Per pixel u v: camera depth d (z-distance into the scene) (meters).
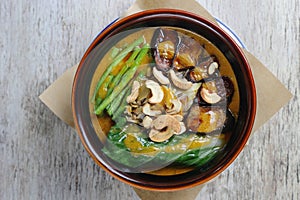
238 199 0.67
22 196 0.67
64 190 0.67
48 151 0.67
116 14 0.67
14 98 0.67
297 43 0.67
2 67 0.67
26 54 0.67
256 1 0.67
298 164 0.67
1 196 0.67
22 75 0.67
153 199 0.61
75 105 0.54
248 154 0.67
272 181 0.67
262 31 0.67
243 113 0.54
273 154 0.67
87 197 0.67
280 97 0.60
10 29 0.68
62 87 0.59
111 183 0.67
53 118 0.67
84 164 0.67
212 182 0.67
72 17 0.67
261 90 0.60
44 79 0.67
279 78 0.67
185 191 0.61
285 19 0.67
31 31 0.67
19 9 0.67
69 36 0.67
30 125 0.67
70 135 0.67
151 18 0.54
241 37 0.67
